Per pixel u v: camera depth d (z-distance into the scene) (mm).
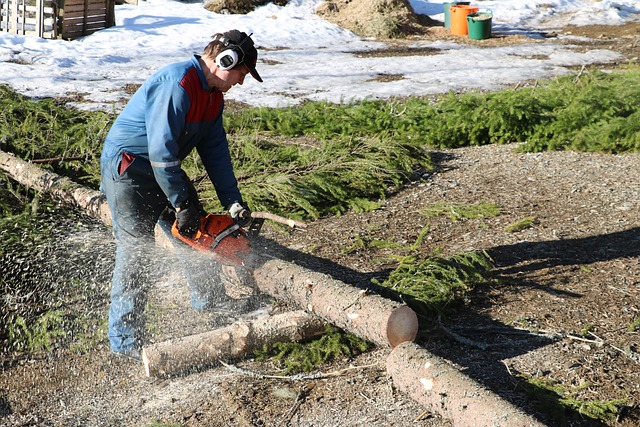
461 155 7984
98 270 4934
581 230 5594
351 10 18984
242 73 3803
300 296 3957
